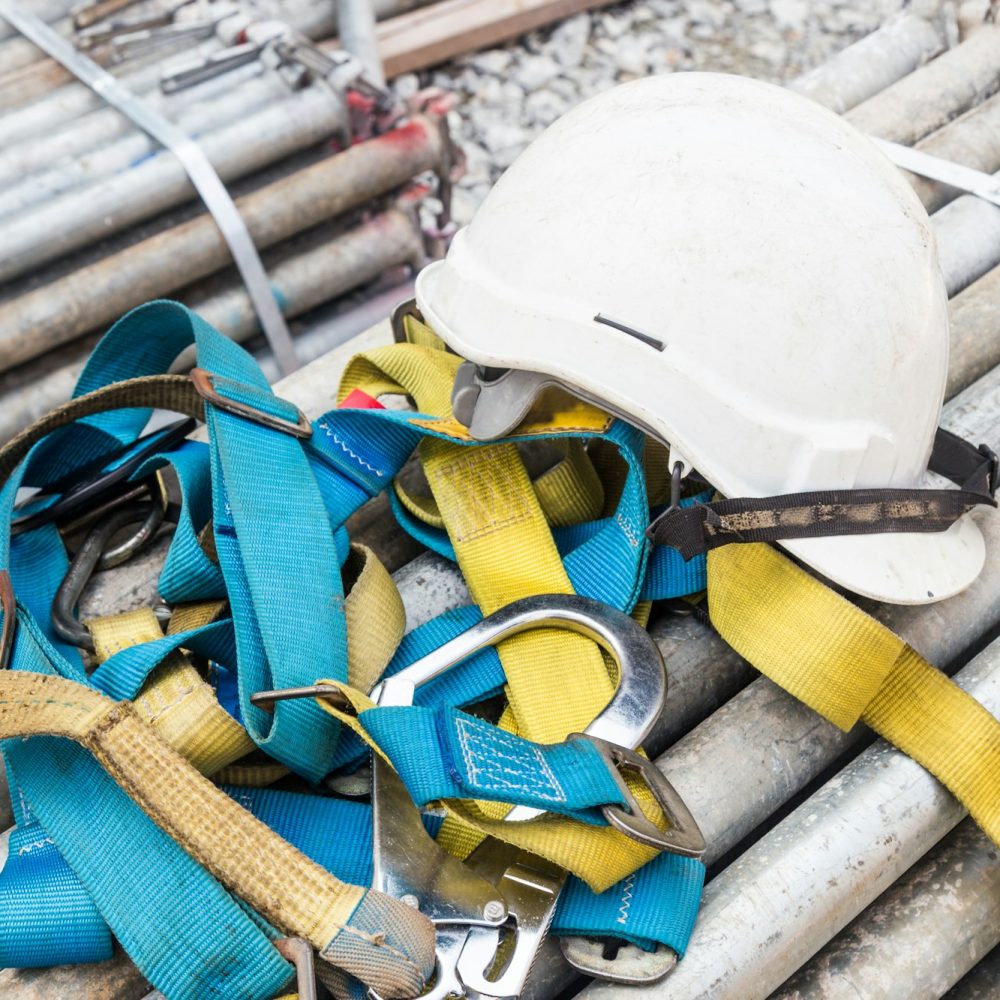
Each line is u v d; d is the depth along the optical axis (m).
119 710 0.88
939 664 1.15
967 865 1.06
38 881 0.93
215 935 0.84
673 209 0.98
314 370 1.44
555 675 1.03
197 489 1.18
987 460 1.13
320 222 1.90
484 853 0.93
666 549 1.11
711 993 0.91
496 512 1.13
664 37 3.11
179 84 1.87
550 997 0.96
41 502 1.24
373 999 0.86
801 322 0.97
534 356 1.02
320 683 0.94
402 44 2.88
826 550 1.00
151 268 1.74
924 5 1.90
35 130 1.85
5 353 1.69
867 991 0.98
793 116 1.04
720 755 1.04
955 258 1.49
